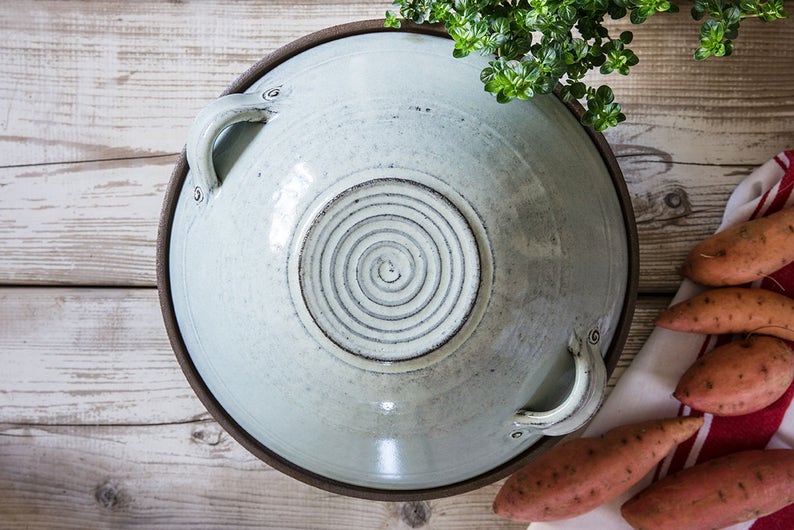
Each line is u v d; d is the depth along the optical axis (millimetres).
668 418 968
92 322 1051
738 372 935
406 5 729
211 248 707
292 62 747
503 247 669
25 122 1030
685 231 1021
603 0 730
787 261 947
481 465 779
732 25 787
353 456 750
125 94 1024
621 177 778
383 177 661
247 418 761
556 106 756
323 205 660
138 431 1062
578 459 948
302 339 675
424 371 674
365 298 665
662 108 1014
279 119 696
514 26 735
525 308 680
